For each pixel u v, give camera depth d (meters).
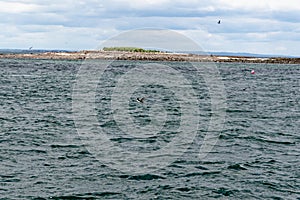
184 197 55.41
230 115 117.25
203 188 58.50
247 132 93.12
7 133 87.06
